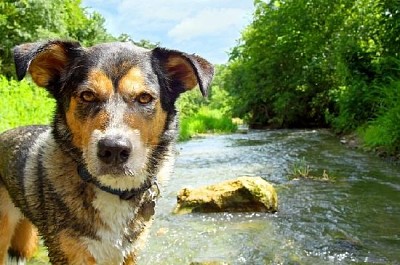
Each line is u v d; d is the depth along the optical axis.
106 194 0.45
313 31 3.68
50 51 0.46
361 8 3.15
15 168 0.52
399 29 1.84
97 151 0.41
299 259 0.66
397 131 1.47
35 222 0.49
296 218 0.86
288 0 3.80
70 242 0.45
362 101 2.13
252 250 0.70
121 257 0.47
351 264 0.63
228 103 5.39
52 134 0.47
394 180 1.16
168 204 0.98
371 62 2.04
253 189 0.91
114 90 0.44
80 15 3.96
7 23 2.71
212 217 0.88
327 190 1.08
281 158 1.66
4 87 1.72
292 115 3.80
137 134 0.43
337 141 2.16
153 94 0.45
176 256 0.68
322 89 3.62
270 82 4.06
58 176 0.45
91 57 0.45
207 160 1.69
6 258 0.59
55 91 0.47
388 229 0.78
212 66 0.50
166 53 0.49
